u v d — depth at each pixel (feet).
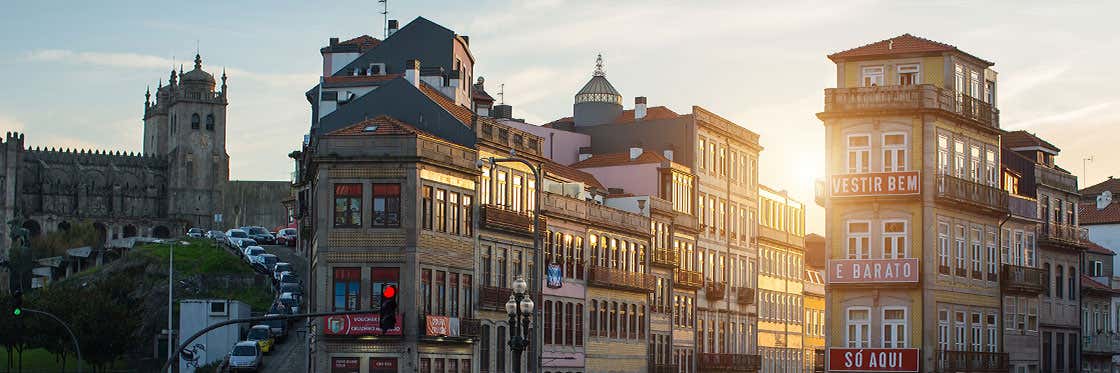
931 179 334.03
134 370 472.03
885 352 330.34
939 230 337.93
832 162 341.41
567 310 370.73
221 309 427.74
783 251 524.93
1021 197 380.17
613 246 396.78
